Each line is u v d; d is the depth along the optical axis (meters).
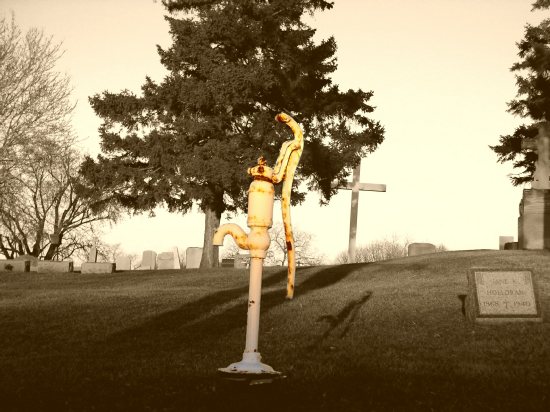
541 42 46.38
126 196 37.62
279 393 7.19
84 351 11.22
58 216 53.62
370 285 19.97
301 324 13.64
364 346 11.16
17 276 28.92
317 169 38.06
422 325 13.24
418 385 7.96
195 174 33.25
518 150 47.25
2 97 34.06
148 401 7.18
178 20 35.78
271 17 36.19
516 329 12.46
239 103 35.31
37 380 8.53
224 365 9.50
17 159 35.31
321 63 38.97
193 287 22.16
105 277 27.50
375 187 40.03
